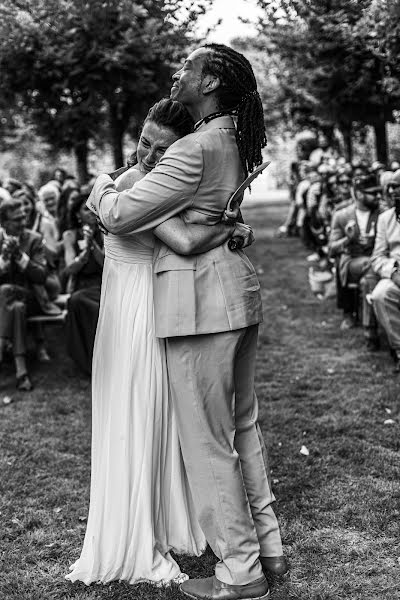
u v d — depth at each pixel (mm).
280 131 17625
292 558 3604
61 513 4168
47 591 3406
